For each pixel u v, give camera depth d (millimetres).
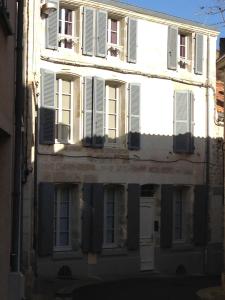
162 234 22484
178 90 23078
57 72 20047
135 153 21859
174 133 22969
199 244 23516
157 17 22406
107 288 17906
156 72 22453
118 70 21469
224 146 17078
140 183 21969
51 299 15367
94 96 20828
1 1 7902
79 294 16531
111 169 21250
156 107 22469
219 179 24094
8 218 10000
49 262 19578
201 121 23750
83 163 20578
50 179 19672
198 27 23531
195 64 23547
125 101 21719
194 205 23422
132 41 21797
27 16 14500
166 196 22625
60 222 20359
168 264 22641
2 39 8578
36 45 16969
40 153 19406
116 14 21516
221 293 16016
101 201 20938
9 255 10453
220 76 26422
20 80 10852
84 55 20672
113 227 21656
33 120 16781
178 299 15773
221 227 24062
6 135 9781
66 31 20531
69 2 20328
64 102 20562
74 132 20609
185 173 23203
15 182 10727
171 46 22859
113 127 21766
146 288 18016
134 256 21734
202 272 23484
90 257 20656
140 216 22172
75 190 20578
